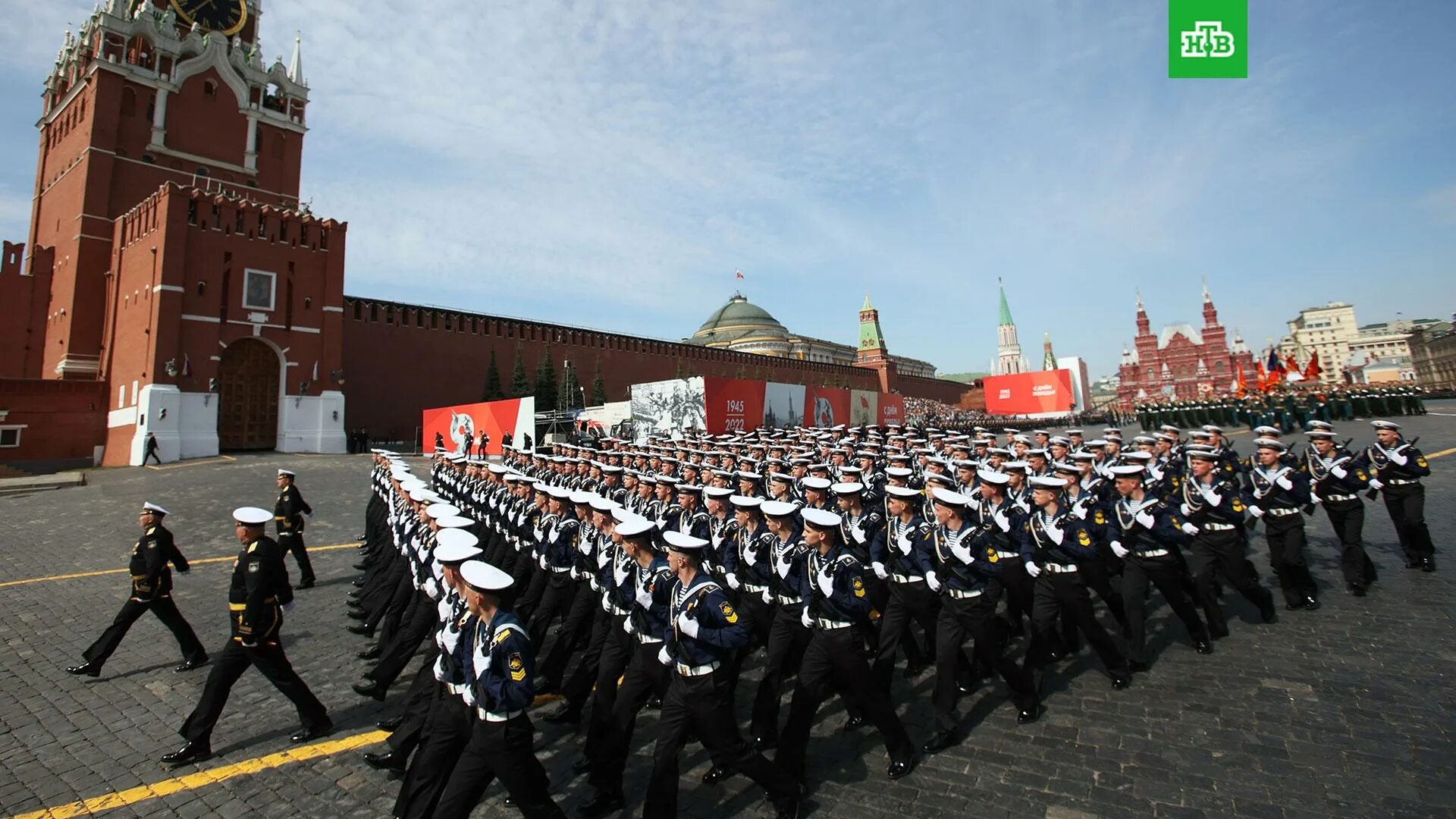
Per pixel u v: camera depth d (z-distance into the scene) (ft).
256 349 130.21
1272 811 16.51
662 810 17.08
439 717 17.10
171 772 20.77
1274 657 25.93
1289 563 31.12
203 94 150.71
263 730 23.63
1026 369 595.88
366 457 123.54
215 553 52.21
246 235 127.54
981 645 21.80
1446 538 41.01
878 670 23.73
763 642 26.89
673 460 49.24
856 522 27.55
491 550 36.19
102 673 28.84
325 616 37.35
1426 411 139.23
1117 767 19.17
